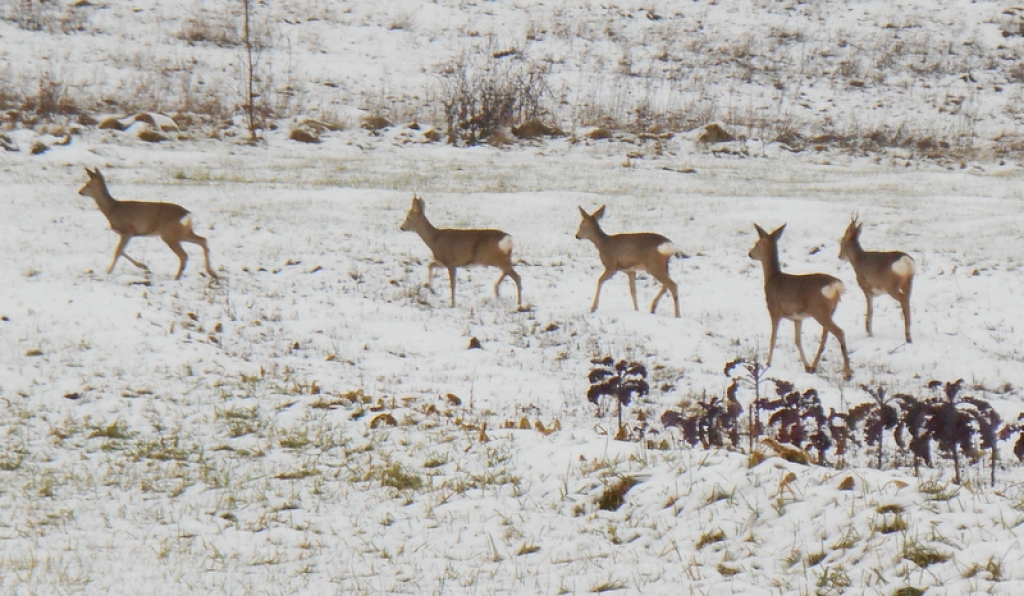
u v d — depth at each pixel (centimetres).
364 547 1037
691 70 7119
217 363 1870
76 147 4662
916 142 5903
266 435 1472
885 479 1092
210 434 1480
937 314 2531
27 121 5153
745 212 3731
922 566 873
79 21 7025
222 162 4681
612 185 4344
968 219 3634
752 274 2883
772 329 2145
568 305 2552
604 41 7531
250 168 4550
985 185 4519
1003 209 3856
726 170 4925
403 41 7338
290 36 7238
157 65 6469
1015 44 7669
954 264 2961
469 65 6962
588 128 5947
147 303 2250
